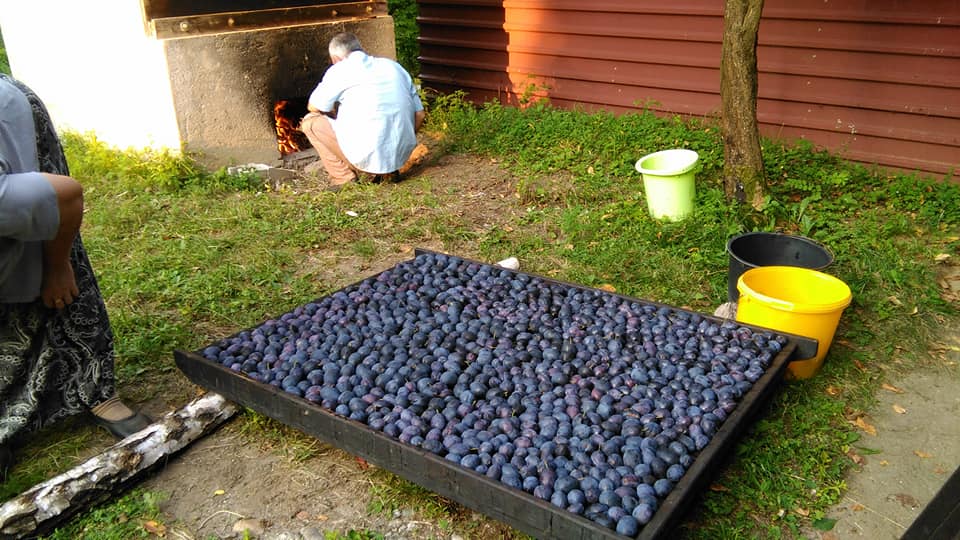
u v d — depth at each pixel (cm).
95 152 676
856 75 618
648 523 242
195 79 640
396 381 326
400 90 636
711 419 291
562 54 800
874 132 623
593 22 766
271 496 296
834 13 614
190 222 566
